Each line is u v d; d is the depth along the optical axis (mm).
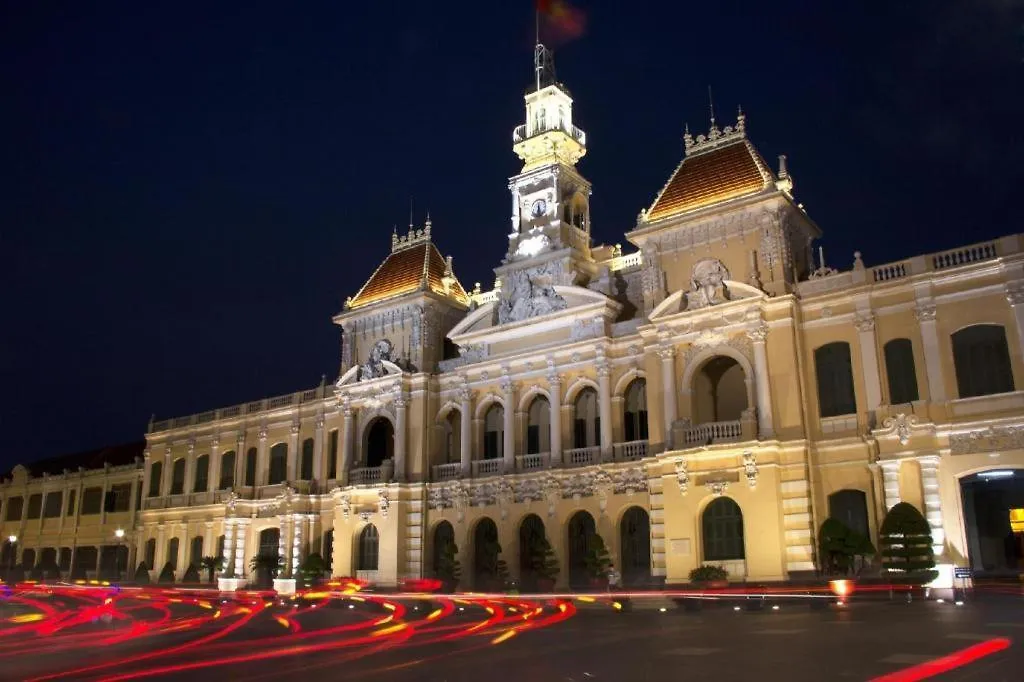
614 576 46500
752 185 47188
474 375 57719
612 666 17812
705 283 46500
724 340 45625
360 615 37125
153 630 30781
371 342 64375
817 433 43562
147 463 83125
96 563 87625
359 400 62844
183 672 18578
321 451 67750
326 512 65750
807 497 42031
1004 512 42969
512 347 56250
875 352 42594
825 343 44312
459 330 59531
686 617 31359
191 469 78562
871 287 43219
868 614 28594
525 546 53562
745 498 43062
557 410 52906
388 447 63031
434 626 30094
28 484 97375
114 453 94438
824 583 39219
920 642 19875
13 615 40594
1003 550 42500
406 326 62625
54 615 40281
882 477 40625
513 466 54250
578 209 59125
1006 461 37844
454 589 54344
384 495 58562
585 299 52844
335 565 61094
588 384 52656
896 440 39812
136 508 84188
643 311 51438
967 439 38781
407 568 57406
